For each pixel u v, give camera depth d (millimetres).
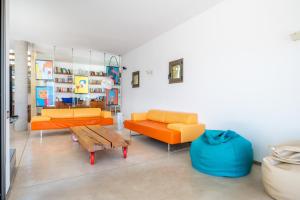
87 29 4887
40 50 7125
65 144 4121
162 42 5262
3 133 1800
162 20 4340
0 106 1775
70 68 7863
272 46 2781
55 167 2773
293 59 2557
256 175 2547
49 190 2090
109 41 5914
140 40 5812
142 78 6277
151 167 2807
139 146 4039
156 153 3531
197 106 4109
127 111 7293
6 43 1910
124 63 7602
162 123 4633
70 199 1910
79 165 2861
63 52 7453
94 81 7961
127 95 7328
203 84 3953
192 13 3990
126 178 2414
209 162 2557
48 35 5348
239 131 3234
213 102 3729
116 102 7957
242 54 3186
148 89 5938
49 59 7348
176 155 3412
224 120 3502
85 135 3445
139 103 6469
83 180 2346
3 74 1796
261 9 2918
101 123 5711
